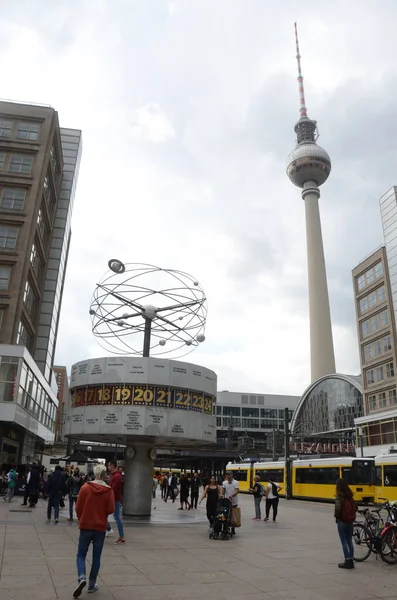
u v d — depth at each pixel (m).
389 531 10.73
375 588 8.26
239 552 11.43
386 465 31.34
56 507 15.38
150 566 9.40
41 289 50.16
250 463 46.41
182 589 7.80
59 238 57.56
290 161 145.38
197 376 18.20
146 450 18.44
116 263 18.84
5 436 35.53
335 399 85.25
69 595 7.11
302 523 19.08
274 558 10.81
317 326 121.38
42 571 8.52
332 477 34.38
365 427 58.12
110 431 16.84
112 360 17.58
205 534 14.29
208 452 71.62
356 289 64.94
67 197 60.50
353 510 10.06
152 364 17.45
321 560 10.71
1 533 12.75
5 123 46.56
